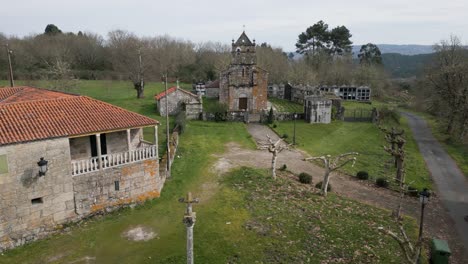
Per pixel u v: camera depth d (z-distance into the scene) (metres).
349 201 33.03
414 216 31.20
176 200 31.53
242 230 26.44
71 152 28.48
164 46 129.62
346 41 144.62
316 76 116.69
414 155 53.19
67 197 26.28
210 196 32.47
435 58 77.00
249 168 39.66
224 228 26.70
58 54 99.56
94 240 25.23
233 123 64.31
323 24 145.75
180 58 123.69
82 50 119.19
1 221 23.45
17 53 95.88
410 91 122.44
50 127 25.66
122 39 119.69
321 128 64.81
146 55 98.25
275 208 30.03
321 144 54.62
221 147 49.00
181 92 65.31
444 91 67.19
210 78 118.12
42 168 23.83
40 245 24.48
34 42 112.56
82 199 27.12
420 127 75.06
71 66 110.94
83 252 23.84
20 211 24.14
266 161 43.47
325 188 33.50
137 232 26.39
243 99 73.31
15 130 24.30
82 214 27.27
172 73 115.94
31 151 24.06
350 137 60.41
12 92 35.97
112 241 25.19
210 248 24.08
